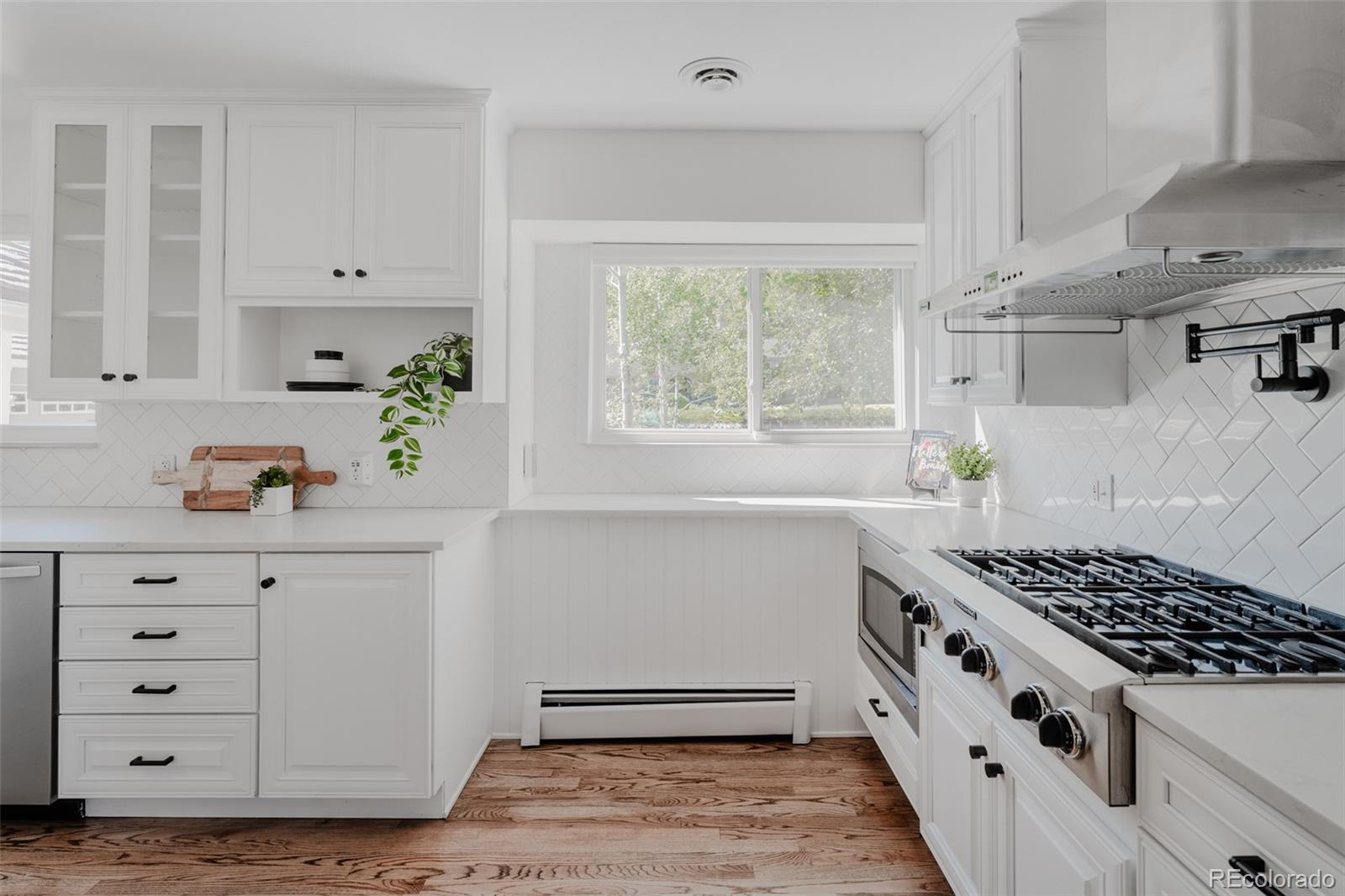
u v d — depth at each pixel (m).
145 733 2.12
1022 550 1.99
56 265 2.49
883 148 2.83
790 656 2.80
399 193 2.48
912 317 3.26
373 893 1.90
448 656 2.27
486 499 2.81
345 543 2.10
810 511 2.74
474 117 2.48
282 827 2.19
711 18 2.04
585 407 3.21
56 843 2.10
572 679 2.79
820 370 3.30
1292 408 1.47
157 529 2.30
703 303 3.30
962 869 1.64
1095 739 1.07
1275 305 1.52
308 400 2.52
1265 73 1.23
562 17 2.04
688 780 2.48
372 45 2.20
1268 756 0.83
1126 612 1.39
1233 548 1.62
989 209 2.23
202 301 2.48
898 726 2.18
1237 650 1.17
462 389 2.66
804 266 3.24
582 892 1.90
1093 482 2.19
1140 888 1.02
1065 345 2.04
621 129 2.81
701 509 2.74
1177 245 1.04
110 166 2.48
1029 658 1.25
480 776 2.50
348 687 2.12
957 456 2.82
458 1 1.97
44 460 2.79
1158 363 1.89
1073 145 2.04
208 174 2.48
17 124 2.79
